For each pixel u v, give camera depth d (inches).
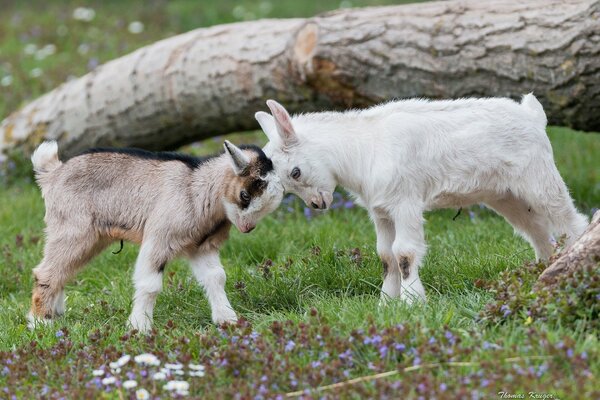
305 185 305.0
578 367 221.1
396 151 296.8
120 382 237.3
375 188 300.0
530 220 314.5
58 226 318.0
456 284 311.0
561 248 285.6
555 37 362.9
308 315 283.3
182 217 305.4
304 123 307.9
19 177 501.7
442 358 232.1
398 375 229.8
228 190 301.9
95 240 318.3
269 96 430.0
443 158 296.5
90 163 317.7
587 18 357.1
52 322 306.7
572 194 436.1
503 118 298.0
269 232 401.1
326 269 332.5
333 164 304.7
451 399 210.2
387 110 305.9
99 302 332.5
